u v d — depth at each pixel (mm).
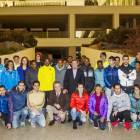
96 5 28266
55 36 26703
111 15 27344
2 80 6270
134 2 26812
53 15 27141
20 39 19766
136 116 5152
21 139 4516
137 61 6164
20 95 5465
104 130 5141
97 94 5406
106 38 20109
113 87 5438
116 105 5387
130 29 18547
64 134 4840
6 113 5391
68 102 5719
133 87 5422
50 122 5578
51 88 6348
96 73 6379
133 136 4688
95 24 33656
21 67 6602
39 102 5547
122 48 18094
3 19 29125
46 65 6406
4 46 17250
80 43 26516
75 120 5387
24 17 28062
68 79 6117
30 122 5891
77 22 31812
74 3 31391
